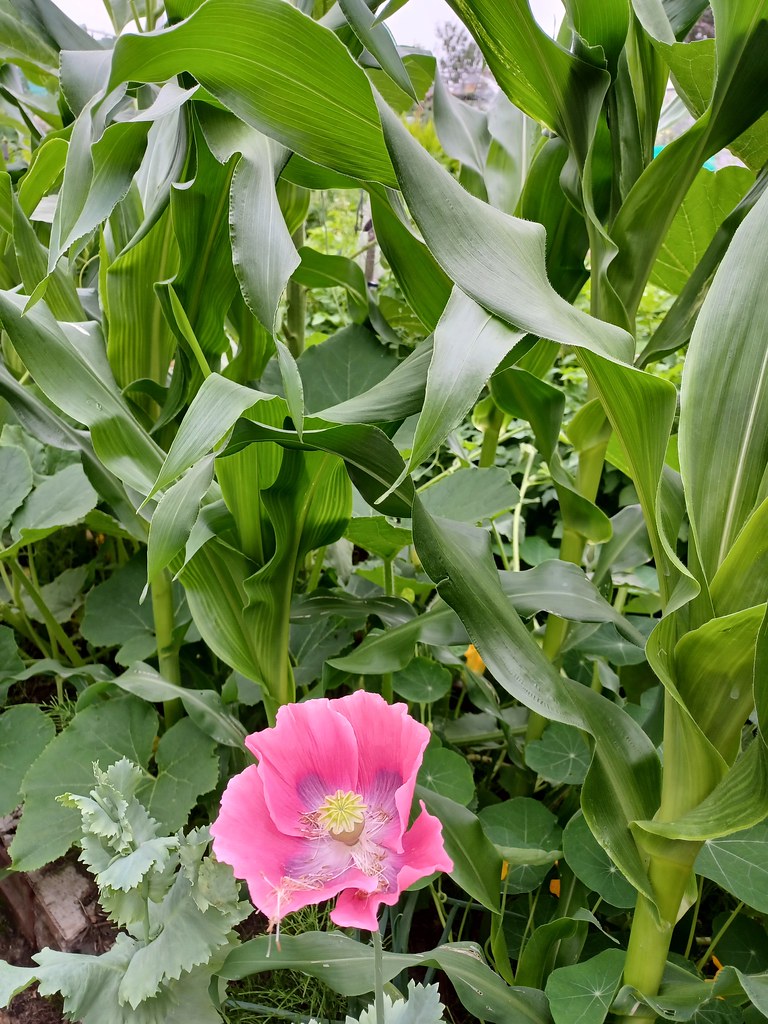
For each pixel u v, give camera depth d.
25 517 1.43
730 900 1.15
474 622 0.79
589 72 0.86
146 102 1.13
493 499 1.27
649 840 0.75
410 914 1.01
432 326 1.05
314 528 0.97
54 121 1.56
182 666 1.45
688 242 1.25
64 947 1.16
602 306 0.93
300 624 1.34
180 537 0.78
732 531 0.70
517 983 0.90
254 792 0.60
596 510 1.08
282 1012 0.94
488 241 0.61
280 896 0.52
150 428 1.16
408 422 1.47
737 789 0.67
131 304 1.12
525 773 1.25
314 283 1.46
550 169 1.05
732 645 0.65
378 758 0.63
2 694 1.33
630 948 0.81
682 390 0.66
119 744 1.16
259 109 0.69
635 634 0.95
